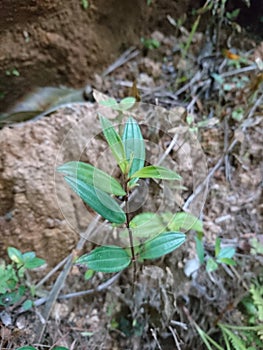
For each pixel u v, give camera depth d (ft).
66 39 1.45
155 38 1.66
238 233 1.37
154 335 1.18
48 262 1.20
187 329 1.22
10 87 1.43
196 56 1.64
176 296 1.23
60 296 1.19
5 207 1.19
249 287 1.28
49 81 1.50
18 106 1.44
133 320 1.21
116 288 1.22
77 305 1.20
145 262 1.21
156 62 1.65
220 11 1.55
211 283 1.27
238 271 1.31
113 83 1.59
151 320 1.21
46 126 1.28
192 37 1.64
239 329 1.22
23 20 1.33
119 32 1.59
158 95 1.57
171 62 1.66
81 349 1.15
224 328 1.21
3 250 1.17
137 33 1.64
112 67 1.61
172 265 1.24
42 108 1.45
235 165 1.46
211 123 1.40
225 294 1.28
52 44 1.42
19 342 1.09
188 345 1.22
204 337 1.19
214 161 1.44
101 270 0.91
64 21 1.41
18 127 1.27
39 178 1.20
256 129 1.49
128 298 1.21
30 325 1.13
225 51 1.62
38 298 1.17
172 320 1.22
